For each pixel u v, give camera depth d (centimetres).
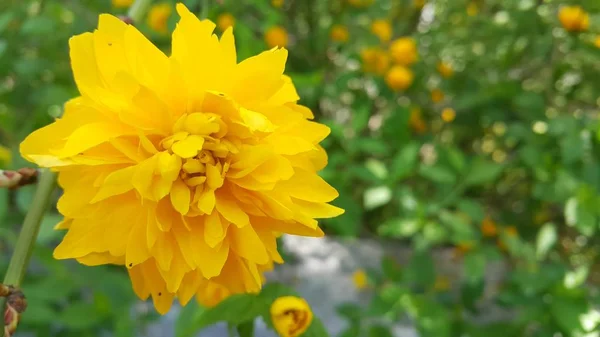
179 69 7
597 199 16
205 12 13
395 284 18
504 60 22
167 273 7
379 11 24
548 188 18
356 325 17
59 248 7
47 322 14
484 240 22
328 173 16
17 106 17
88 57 7
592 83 22
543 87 22
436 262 24
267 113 7
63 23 17
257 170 7
